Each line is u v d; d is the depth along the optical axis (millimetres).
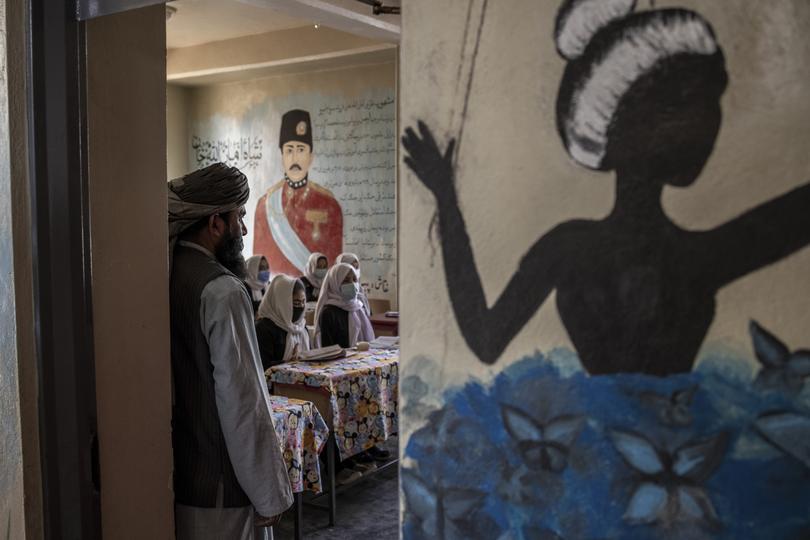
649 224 984
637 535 1009
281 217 9016
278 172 9000
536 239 1067
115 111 1952
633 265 997
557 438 1063
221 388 2012
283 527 3840
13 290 1807
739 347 934
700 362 959
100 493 1915
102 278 1927
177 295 2109
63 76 1776
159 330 2072
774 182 905
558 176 1046
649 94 977
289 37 7414
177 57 8219
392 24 4539
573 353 1047
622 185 1001
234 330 2027
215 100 9398
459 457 1147
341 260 7430
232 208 2264
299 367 4062
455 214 1131
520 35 1064
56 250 1801
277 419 3088
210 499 2094
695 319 959
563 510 1062
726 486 950
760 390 923
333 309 5500
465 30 1108
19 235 1807
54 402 1824
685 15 949
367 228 8422
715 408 952
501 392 1104
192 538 2129
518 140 1073
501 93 1084
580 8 1018
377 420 4098
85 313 1849
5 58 1773
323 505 4129
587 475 1044
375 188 8344
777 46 897
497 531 1118
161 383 2080
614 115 1001
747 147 918
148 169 2039
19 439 1821
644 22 975
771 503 924
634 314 1000
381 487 4422
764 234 914
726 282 938
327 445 3854
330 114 8586
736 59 921
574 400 1048
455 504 1153
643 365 998
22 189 1804
